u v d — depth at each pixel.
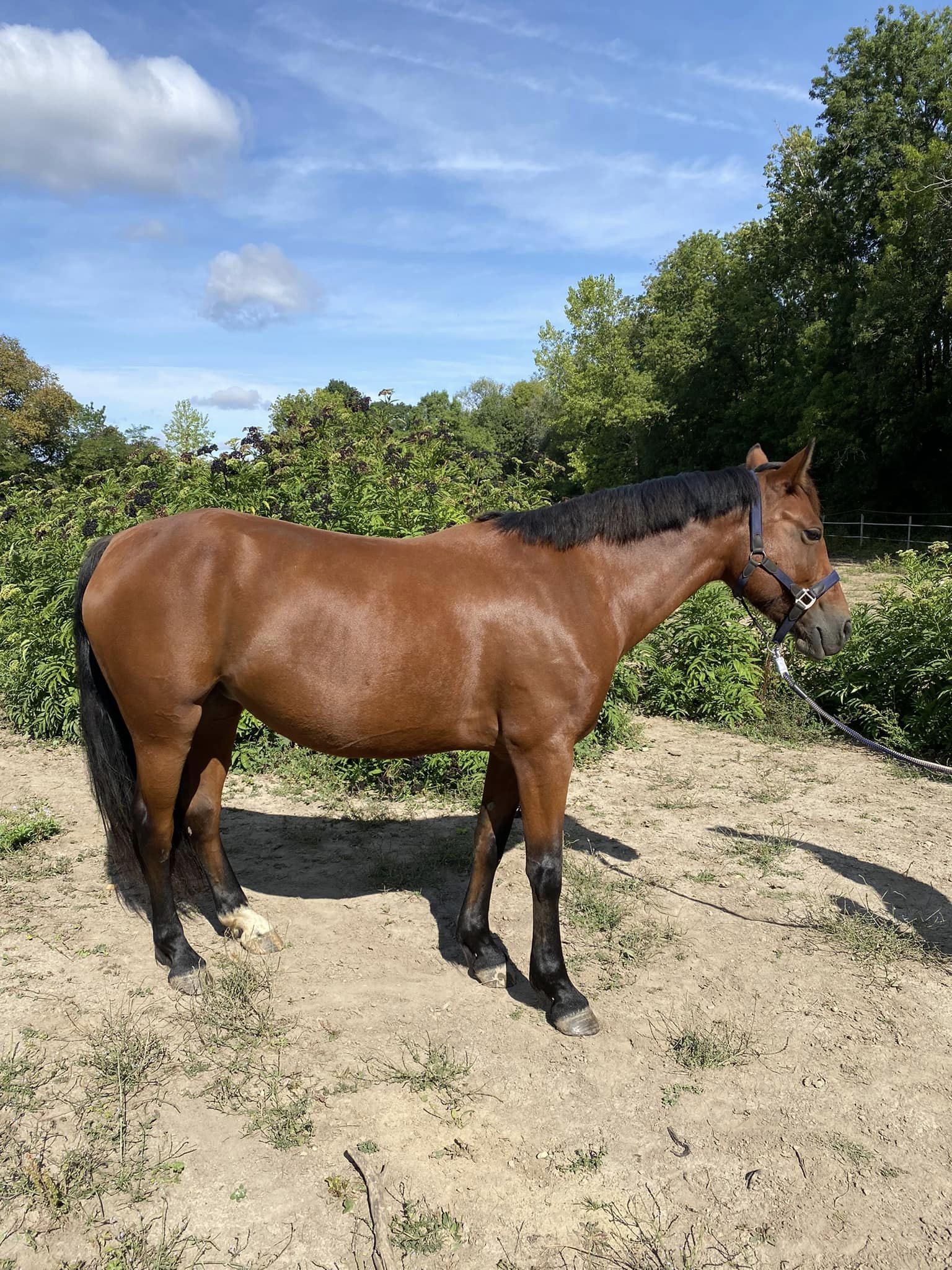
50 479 8.53
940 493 25.70
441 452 8.25
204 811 3.38
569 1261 2.01
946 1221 2.16
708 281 31.56
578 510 2.98
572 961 3.37
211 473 6.26
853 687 6.70
